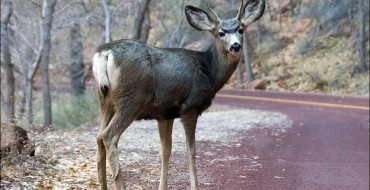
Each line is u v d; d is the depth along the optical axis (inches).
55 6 829.2
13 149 399.5
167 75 293.0
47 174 377.1
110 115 295.0
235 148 609.3
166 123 319.0
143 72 286.0
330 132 778.2
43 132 598.9
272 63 1946.4
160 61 293.0
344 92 1593.3
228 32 306.0
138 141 608.4
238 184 415.8
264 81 1855.3
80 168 409.4
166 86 293.7
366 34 1829.5
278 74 1859.0
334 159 558.9
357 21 1868.8
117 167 284.7
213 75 312.3
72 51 1061.1
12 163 390.3
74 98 1024.2
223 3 890.7
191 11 315.0
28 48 935.0
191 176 305.3
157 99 294.0
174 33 1123.9
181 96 298.4
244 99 1453.0
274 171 480.4
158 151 536.7
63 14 836.0
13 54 935.0
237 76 2007.9
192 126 303.6
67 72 1317.7
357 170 500.4
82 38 1075.9
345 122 900.0
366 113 1035.3
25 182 341.7
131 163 462.0
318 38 1932.8
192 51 310.0
